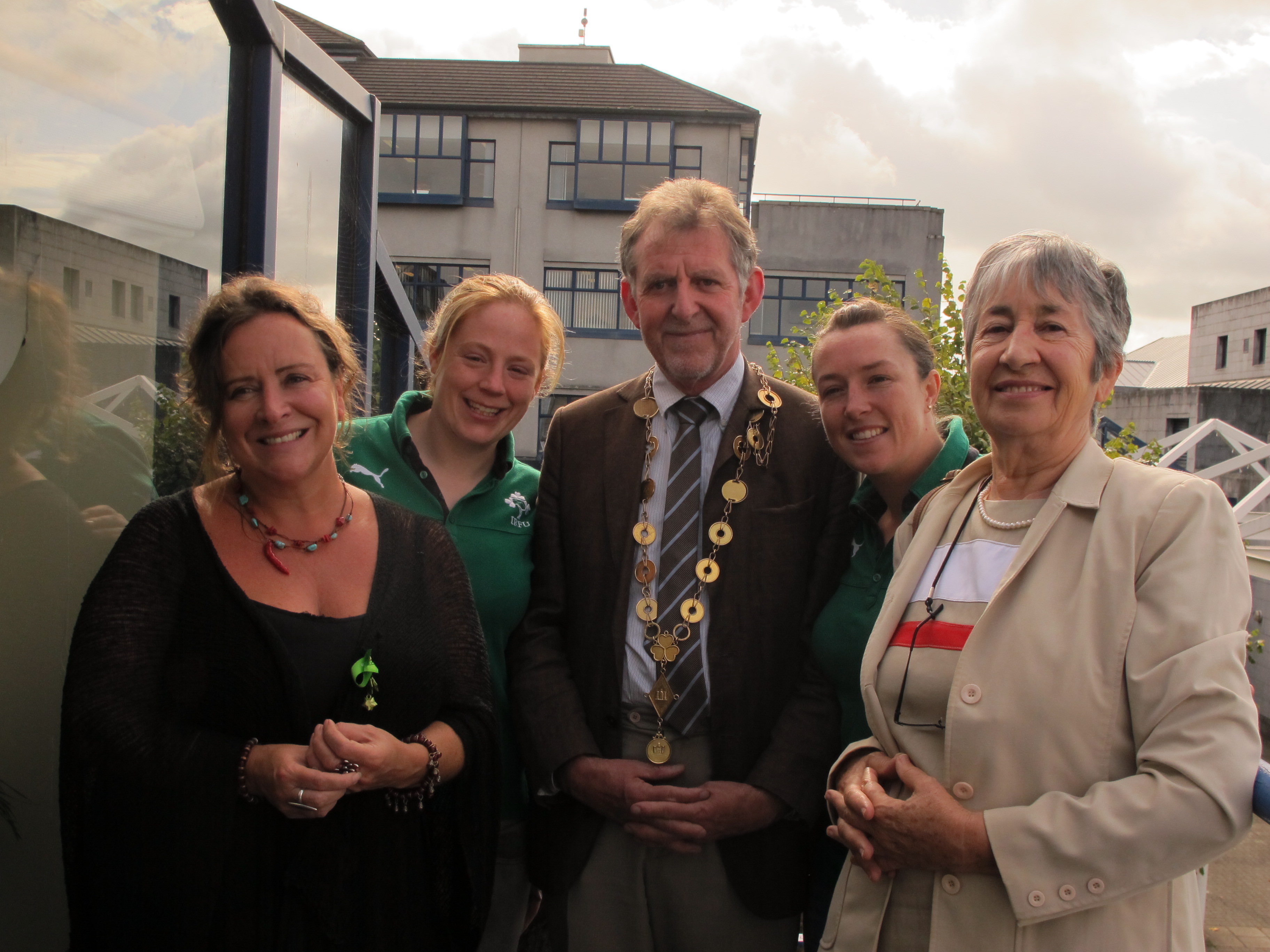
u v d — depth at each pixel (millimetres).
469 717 1774
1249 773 1160
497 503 2330
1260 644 6094
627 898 2131
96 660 1476
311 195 3123
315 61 2994
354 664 1585
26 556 1711
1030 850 1260
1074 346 1415
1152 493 1349
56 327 1793
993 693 1355
